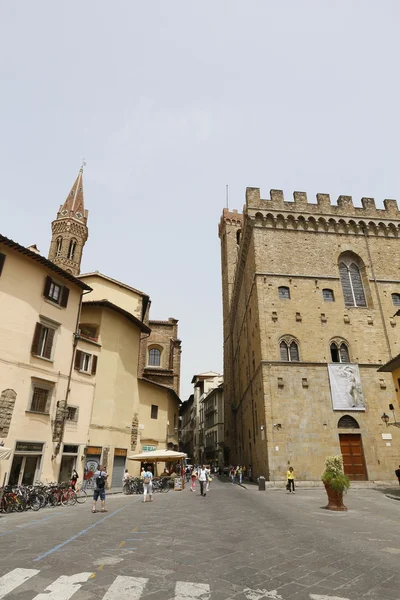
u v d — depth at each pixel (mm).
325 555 9070
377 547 9977
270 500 21641
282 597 6379
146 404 39156
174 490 32875
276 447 30875
